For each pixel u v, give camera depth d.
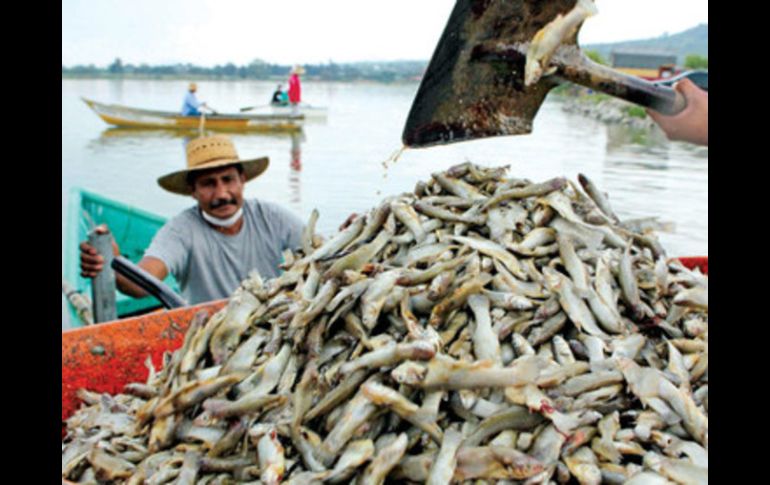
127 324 3.03
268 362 2.20
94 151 17.41
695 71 2.72
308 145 17.30
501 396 1.93
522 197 2.46
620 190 10.95
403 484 1.85
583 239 2.37
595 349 2.07
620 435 1.89
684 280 2.46
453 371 1.89
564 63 2.46
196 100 20.66
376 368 2.00
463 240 2.32
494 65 2.44
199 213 4.79
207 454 2.09
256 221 4.86
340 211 10.40
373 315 2.12
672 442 1.86
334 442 1.90
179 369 2.35
